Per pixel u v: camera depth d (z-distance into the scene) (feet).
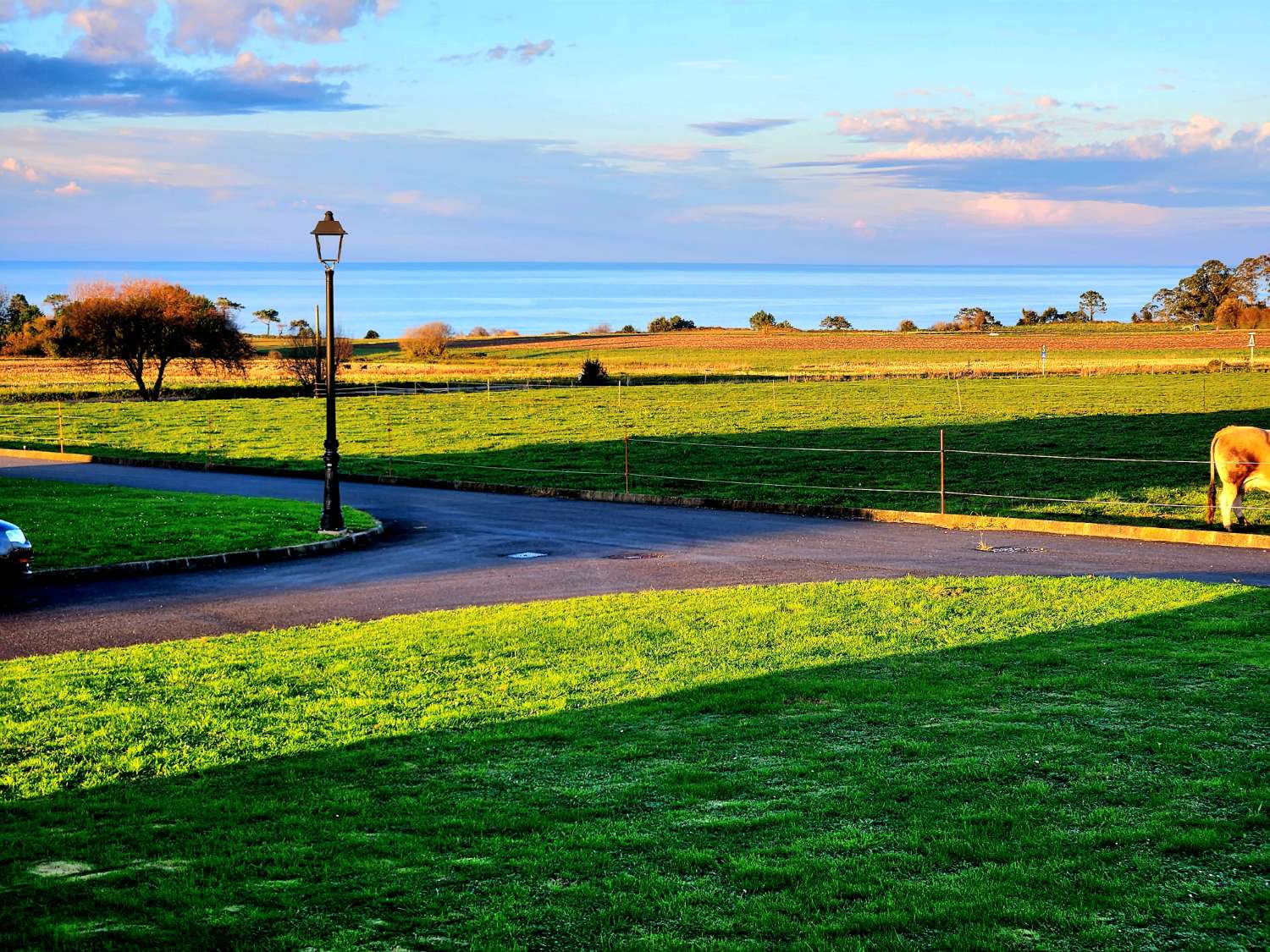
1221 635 39.17
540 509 81.15
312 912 19.39
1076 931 18.01
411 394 194.80
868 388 197.47
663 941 18.04
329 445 68.49
